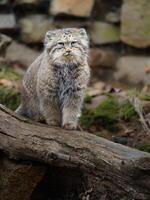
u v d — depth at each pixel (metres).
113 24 13.68
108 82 13.30
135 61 13.35
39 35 13.72
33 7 13.83
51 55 8.91
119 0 13.75
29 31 13.77
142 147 9.84
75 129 9.15
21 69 13.35
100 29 13.68
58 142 8.15
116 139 10.20
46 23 13.74
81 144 7.96
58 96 9.12
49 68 8.94
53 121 9.27
